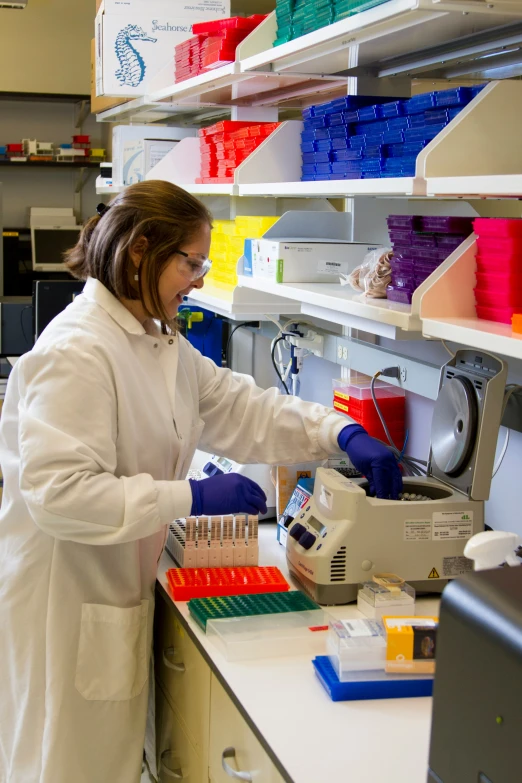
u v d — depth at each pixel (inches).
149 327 76.0
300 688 59.9
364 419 98.3
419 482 76.2
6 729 74.9
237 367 147.3
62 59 266.1
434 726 41.1
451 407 73.5
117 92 141.9
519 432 78.5
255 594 73.1
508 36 70.5
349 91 94.4
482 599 38.0
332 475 75.0
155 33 141.9
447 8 58.2
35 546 70.9
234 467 97.3
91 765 72.0
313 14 80.4
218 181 115.0
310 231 101.7
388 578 70.2
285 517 86.8
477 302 63.9
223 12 144.3
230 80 105.1
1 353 183.2
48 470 63.5
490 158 62.3
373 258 79.4
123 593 72.7
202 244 70.1
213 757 66.4
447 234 66.2
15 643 72.2
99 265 71.1
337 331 112.4
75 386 64.8
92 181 275.7
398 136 70.4
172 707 78.0
